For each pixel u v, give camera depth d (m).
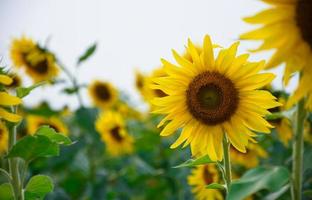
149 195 2.29
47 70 2.38
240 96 1.21
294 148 1.07
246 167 1.80
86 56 2.32
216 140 1.21
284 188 1.05
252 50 0.89
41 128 1.22
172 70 1.24
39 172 2.39
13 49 2.37
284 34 0.89
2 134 1.56
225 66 1.21
